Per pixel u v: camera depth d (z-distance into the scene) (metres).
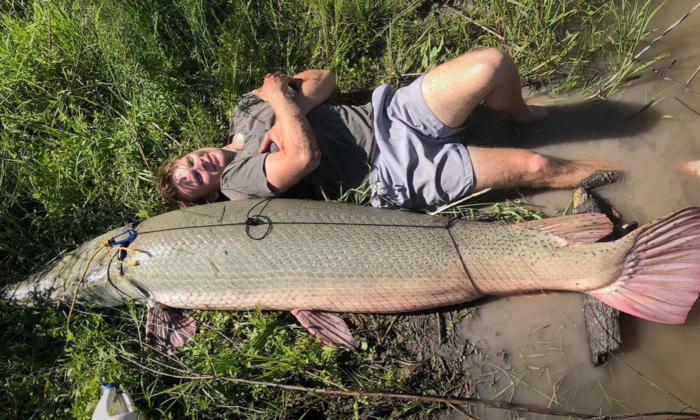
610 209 1.71
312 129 1.75
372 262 1.54
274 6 2.22
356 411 1.59
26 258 1.90
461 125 1.73
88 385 1.58
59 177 1.94
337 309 1.63
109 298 1.79
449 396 1.62
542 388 1.60
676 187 1.73
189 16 2.04
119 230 1.80
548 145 1.86
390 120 1.75
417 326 1.72
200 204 1.83
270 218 1.62
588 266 1.50
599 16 2.00
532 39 1.94
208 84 2.09
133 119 2.01
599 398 1.58
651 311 1.47
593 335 1.58
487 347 1.67
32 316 1.84
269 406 1.62
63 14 2.10
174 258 1.65
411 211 1.77
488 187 1.73
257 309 1.61
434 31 2.10
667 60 1.90
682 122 1.80
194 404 1.63
